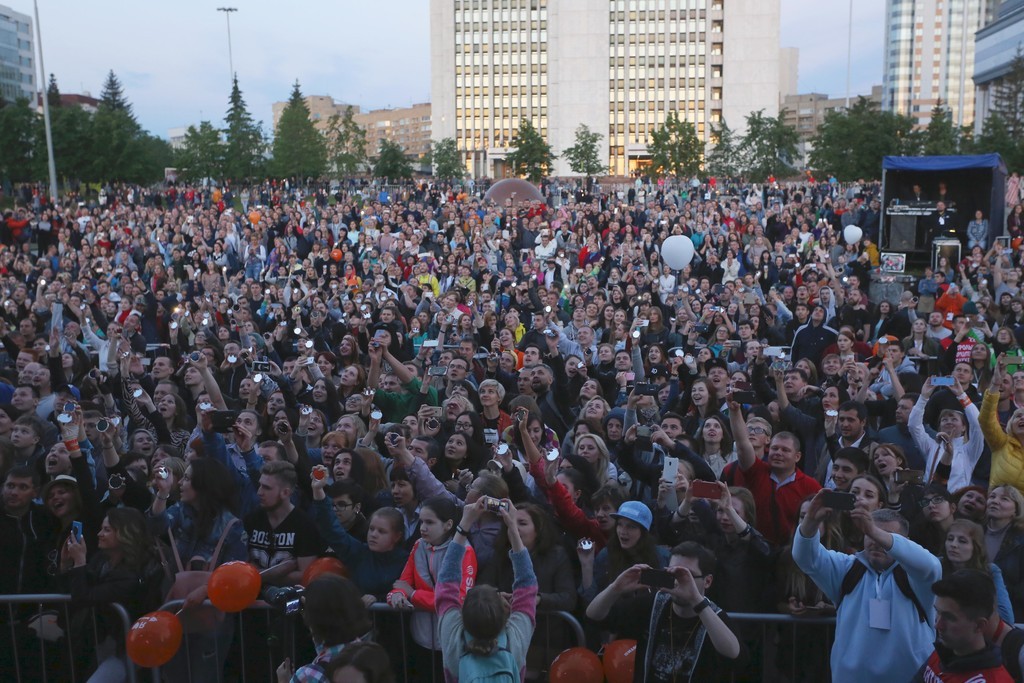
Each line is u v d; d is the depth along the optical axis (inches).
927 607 176.2
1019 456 274.4
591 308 594.9
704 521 220.7
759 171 2785.4
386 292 685.3
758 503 248.7
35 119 2352.4
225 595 199.9
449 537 213.8
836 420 315.6
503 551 211.9
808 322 514.6
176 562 217.8
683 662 181.6
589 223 1109.7
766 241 917.8
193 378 386.9
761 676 203.8
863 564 181.9
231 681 218.2
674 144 3164.4
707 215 1155.9
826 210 1213.1
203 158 2716.5
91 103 5964.6
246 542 223.1
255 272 968.3
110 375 437.4
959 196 1061.8
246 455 257.4
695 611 177.8
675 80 5034.5
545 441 319.0
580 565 225.3
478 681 168.1
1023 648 168.9
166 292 711.7
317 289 701.9
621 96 5088.6
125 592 206.7
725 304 663.1
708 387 335.3
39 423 288.0
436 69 5433.1
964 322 464.8
